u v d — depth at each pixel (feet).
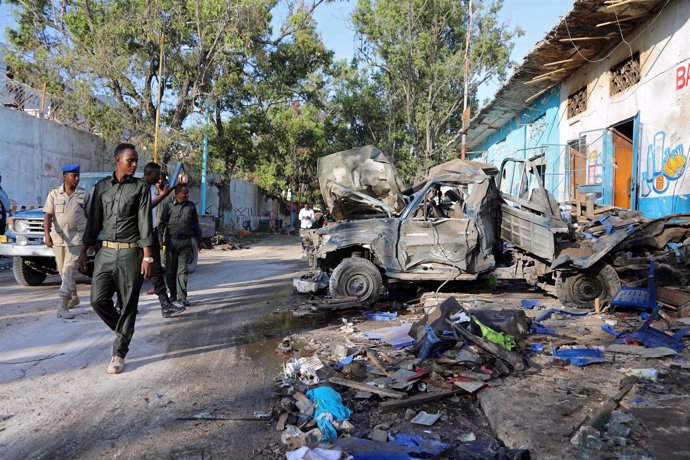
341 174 28.35
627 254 23.89
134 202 14.93
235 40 72.49
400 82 100.83
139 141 70.79
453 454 10.28
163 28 67.36
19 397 13.33
